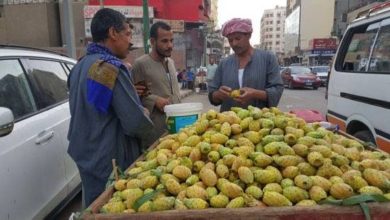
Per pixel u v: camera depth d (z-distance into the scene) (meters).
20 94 3.32
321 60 49.44
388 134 3.67
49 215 3.37
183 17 24.88
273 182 1.88
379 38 4.09
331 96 5.12
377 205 1.60
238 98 3.13
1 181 2.66
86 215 1.65
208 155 2.09
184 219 1.61
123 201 1.83
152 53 3.69
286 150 2.03
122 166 2.64
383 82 3.76
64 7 8.77
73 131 2.59
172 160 2.11
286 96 17.97
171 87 3.74
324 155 2.02
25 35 18.97
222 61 3.65
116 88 2.47
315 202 1.74
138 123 2.51
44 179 3.29
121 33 2.66
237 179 1.93
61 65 4.52
